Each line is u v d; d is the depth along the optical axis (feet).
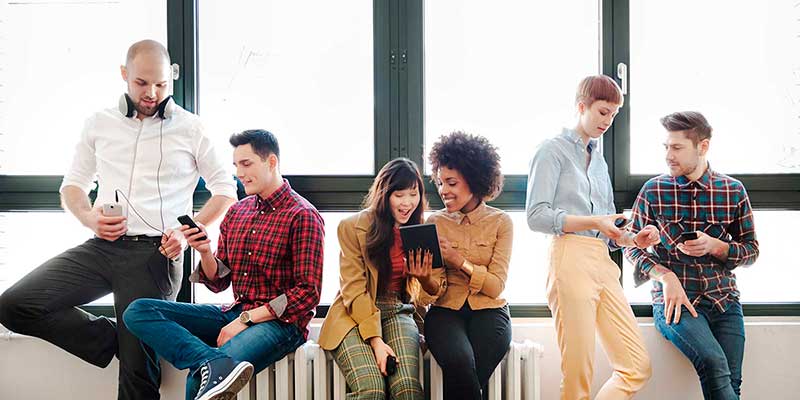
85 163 7.38
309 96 8.09
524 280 8.11
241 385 5.88
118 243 7.18
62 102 8.08
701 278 7.18
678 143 7.20
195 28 8.02
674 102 8.05
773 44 7.99
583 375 6.66
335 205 8.04
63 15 8.05
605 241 7.22
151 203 7.20
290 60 8.07
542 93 8.05
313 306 6.63
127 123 7.27
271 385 7.06
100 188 7.29
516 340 7.84
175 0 7.93
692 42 8.04
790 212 8.07
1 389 7.75
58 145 8.11
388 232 6.69
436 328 6.63
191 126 7.45
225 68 8.08
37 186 8.02
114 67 8.05
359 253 6.82
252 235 6.84
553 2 8.05
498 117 8.08
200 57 8.09
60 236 8.16
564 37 8.05
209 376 5.82
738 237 7.36
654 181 7.47
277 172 6.95
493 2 8.05
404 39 7.97
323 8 8.05
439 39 8.08
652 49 8.04
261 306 6.64
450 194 6.86
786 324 7.76
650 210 7.46
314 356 6.84
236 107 8.09
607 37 7.95
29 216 8.16
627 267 8.08
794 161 8.02
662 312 7.32
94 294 7.18
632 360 6.75
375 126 8.00
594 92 6.92
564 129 7.21
